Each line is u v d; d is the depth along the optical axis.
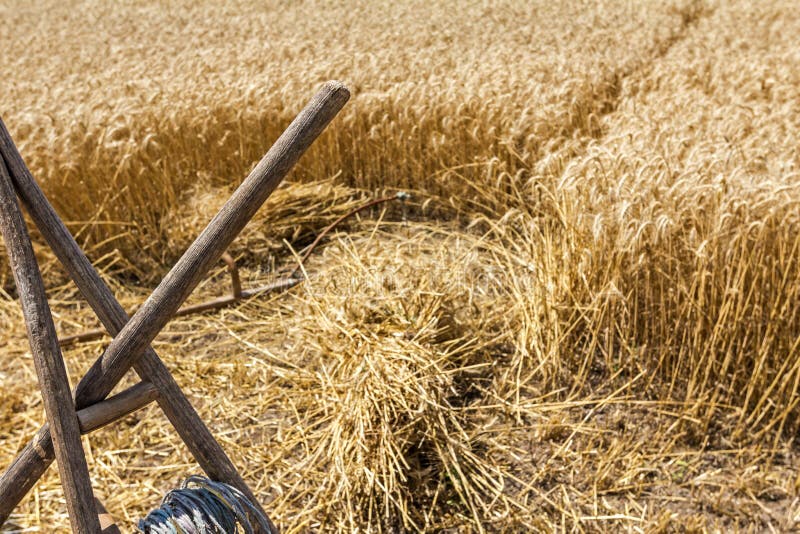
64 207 5.57
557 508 3.04
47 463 1.63
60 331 4.61
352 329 3.72
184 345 4.36
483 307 4.23
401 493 3.09
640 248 3.62
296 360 4.02
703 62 8.40
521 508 3.05
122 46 11.63
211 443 1.71
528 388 3.76
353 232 5.80
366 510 3.04
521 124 5.62
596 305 3.78
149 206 5.89
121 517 3.06
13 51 11.71
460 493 3.03
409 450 3.27
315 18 13.98
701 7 15.43
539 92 6.35
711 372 3.70
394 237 5.57
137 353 1.58
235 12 15.87
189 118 6.26
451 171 5.93
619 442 3.38
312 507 3.08
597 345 4.00
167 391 1.65
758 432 3.39
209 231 1.58
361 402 3.24
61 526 2.99
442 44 9.74
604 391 3.76
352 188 6.38
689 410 3.40
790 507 3.01
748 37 10.94
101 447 3.48
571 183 4.08
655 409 3.56
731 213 3.49
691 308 3.52
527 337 4.00
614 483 3.15
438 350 3.76
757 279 3.56
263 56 9.02
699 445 3.39
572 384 3.80
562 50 9.51
